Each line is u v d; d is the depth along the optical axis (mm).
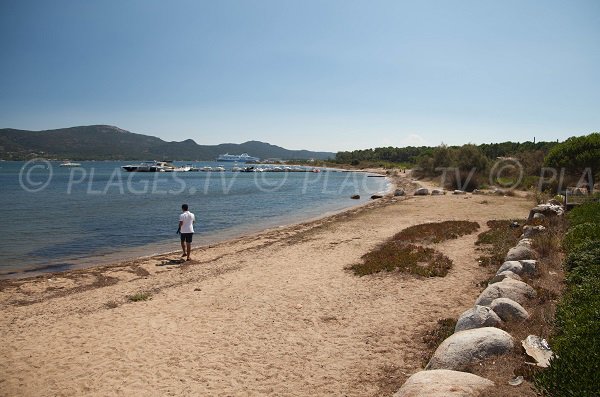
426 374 5234
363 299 10781
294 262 15711
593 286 7758
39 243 21469
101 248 20344
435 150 70438
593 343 5359
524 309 7645
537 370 5254
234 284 12906
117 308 10891
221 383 6730
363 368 7047
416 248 15945
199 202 42344
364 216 28969
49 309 11039
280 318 9703
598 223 13547
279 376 6910
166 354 7922
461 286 11242
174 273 14984
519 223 19469
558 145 36281
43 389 6746
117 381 6922
